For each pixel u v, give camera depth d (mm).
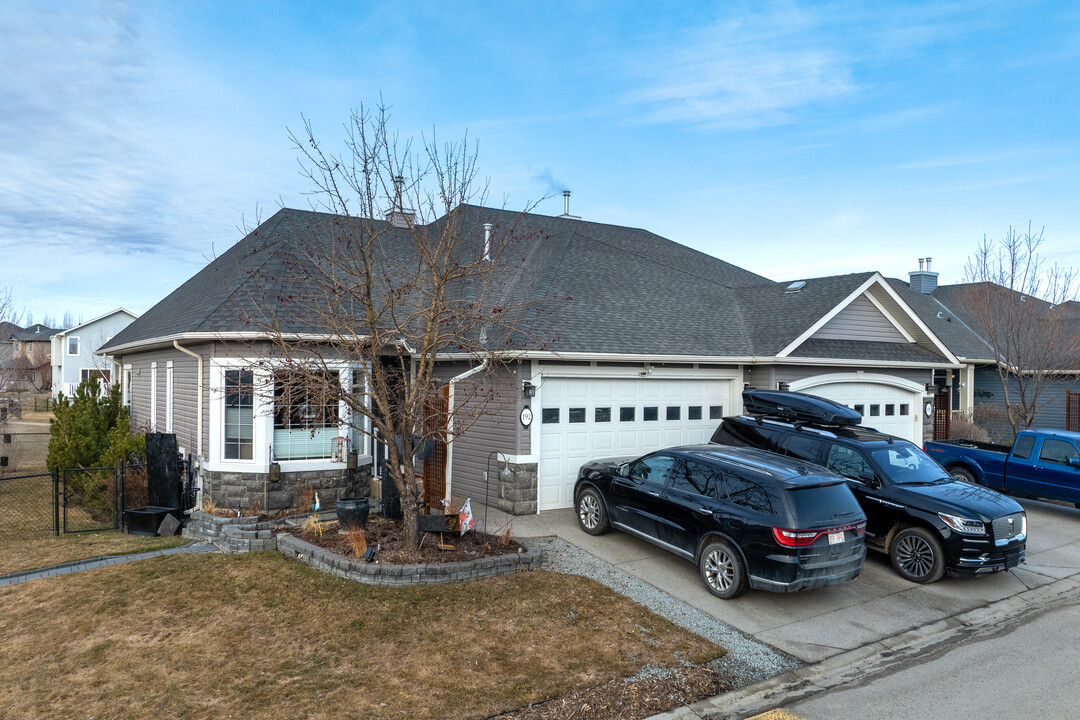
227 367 11328
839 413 11250
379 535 9609
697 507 8641
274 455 11516
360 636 6926
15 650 6781
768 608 8180
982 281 18953
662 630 7367
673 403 13805
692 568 9359
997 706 6008
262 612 7508
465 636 6973
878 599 8703
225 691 5883
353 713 5543
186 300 16094
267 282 12070
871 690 6324
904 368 16719
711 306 16578
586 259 16688
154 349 15750
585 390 12641
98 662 6453
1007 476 13484
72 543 10953
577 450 12547
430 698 5805
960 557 8922
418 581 8211
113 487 12758
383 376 9094
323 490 11820
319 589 8078
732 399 14570
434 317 8727
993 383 24969
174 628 7172
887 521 9719
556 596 8062
